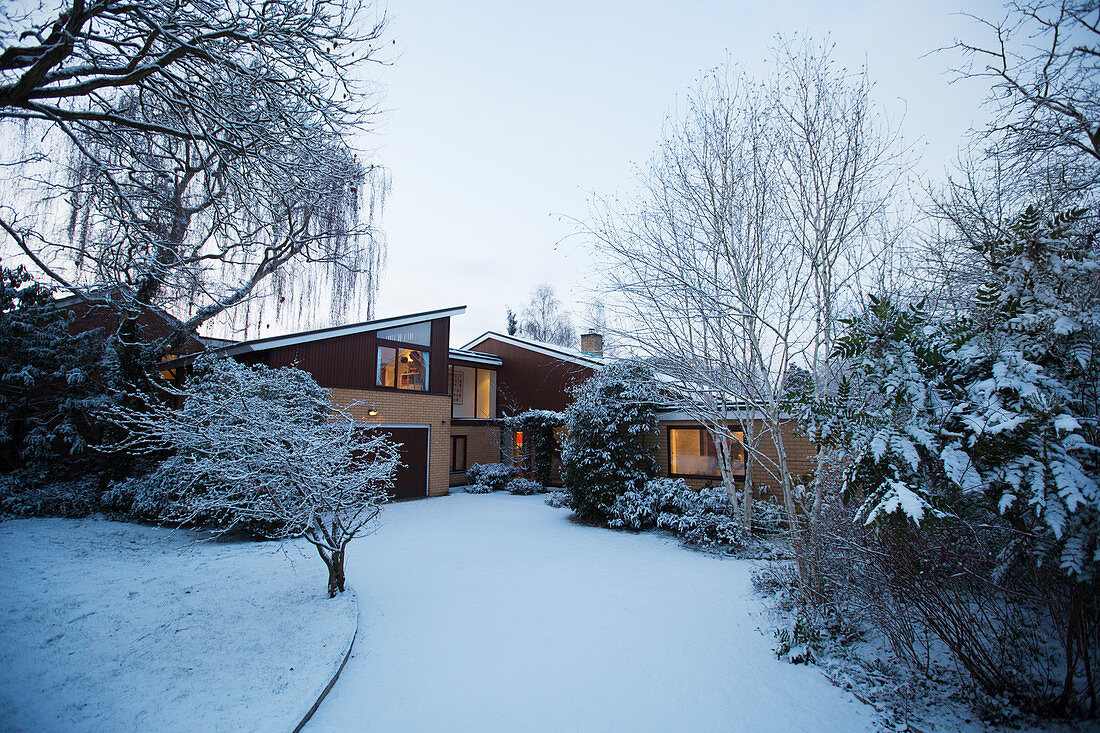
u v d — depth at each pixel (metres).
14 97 4.55
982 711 3.44
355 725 3.52
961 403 3.17
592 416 11.73
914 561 3.75
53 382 11.23
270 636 4.74
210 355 10.77
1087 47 4.62
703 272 6.65
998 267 3.58
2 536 7.98
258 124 5.71
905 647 4.53
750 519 9.03
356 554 8.44
